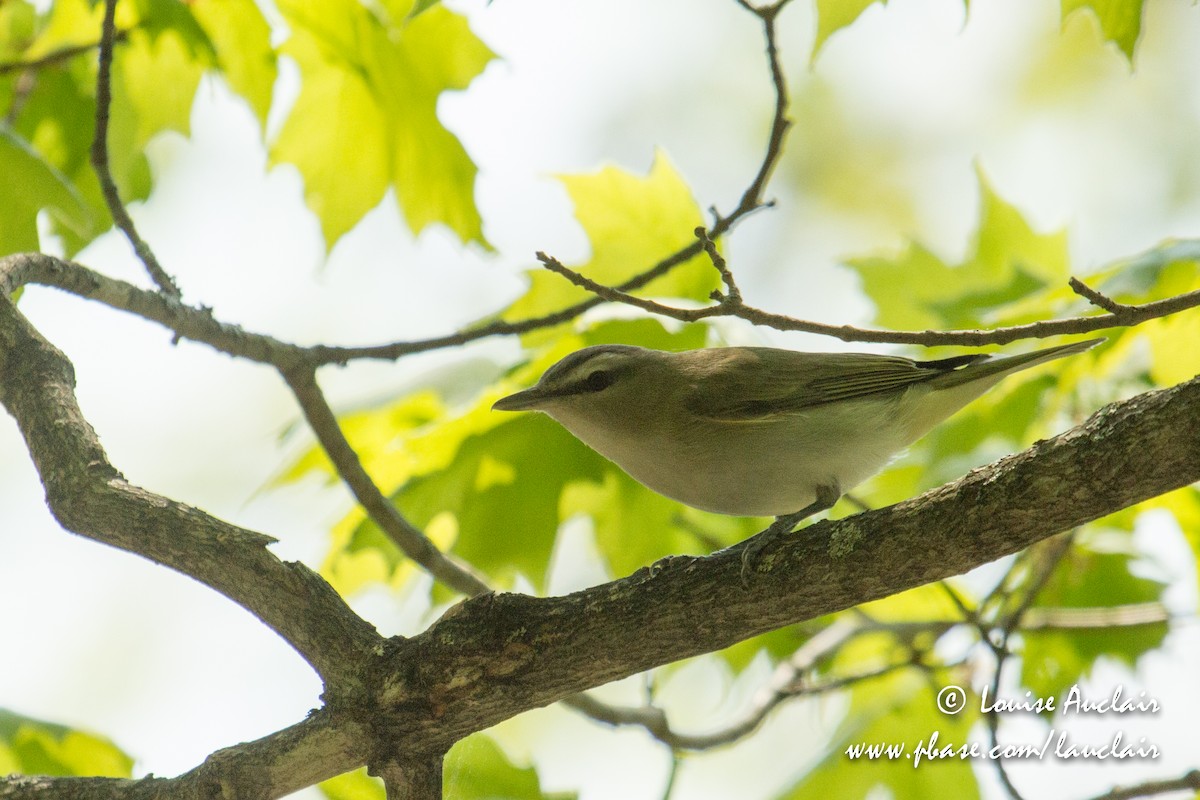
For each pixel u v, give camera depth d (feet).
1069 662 37.17
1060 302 33.42
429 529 37.09
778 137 26.22
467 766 31.71
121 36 30.94
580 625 20.62
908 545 19.63
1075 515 18.57
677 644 20.68
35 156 29.60
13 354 23.82
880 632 37.86
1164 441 17.66
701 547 37.86
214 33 32.58
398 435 35.70
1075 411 35.09
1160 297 32.30
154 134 34.94
